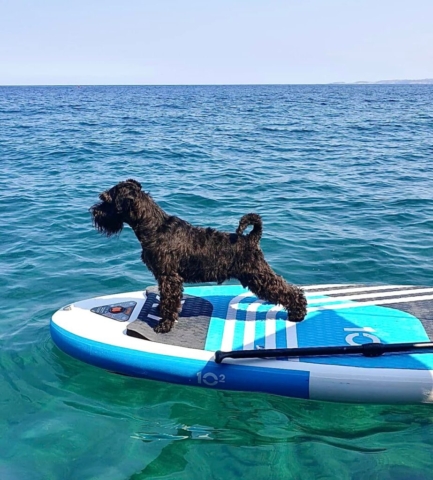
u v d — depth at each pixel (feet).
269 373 4.37
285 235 8.34
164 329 4.81
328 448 3.86
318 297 5.55
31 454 3.78
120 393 4.49
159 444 3.90
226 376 4.43
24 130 25.04
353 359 4.46
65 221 9.10
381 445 3.90
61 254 7.56
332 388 4.30
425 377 4.25
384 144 20.01
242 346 4.65
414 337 4.75
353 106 51.16
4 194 11.03
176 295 4.75
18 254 7.55
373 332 4.83
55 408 4.28
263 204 10.29
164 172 13.79
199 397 4.44
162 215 4.76
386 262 7.23
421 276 6.81
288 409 4.31
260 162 15.55
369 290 5.71
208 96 84.23
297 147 19.13
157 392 4.50
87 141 20.43
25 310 5.90
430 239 8.12
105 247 7.84
